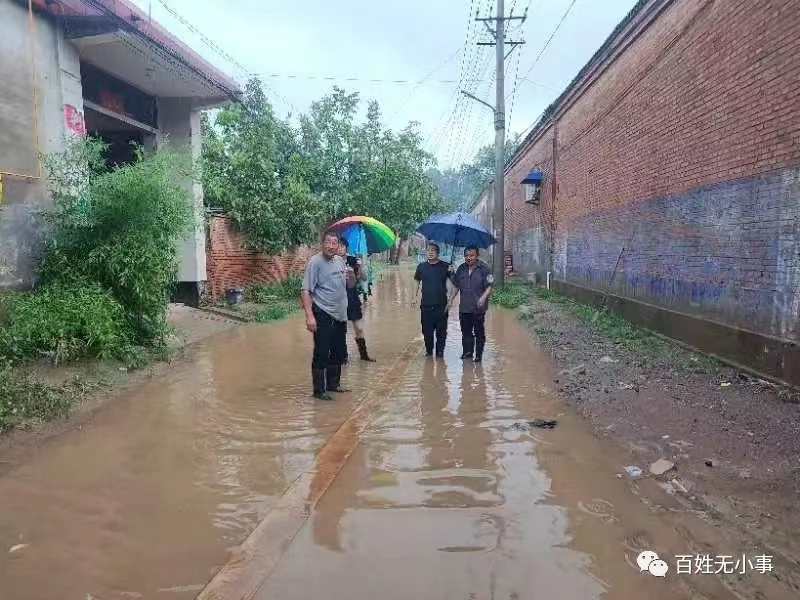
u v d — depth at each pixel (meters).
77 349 7.09
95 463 4.80
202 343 10.15
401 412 6.20
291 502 4.09
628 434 5.37
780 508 3.90
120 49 10.09
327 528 3.74
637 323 11.61
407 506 4.04
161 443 5.27
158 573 3.30
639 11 11.16
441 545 3.54
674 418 5.73
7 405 5.47
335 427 5.77
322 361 6.74
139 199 7.95
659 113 10.50
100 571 3.31
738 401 6.19
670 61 10.00
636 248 11.88
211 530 3.76
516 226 28.98
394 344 10.40
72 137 8.56
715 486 4.25
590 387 7.00
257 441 5.36
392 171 21.88
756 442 5.03
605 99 13.93
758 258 7.28
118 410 6.19
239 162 15.47
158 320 8.79
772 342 6.90
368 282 16.52
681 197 9.58
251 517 3.94
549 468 4.68
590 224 15.47
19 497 4.18
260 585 3.14
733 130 7.87
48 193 8.20
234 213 14.88
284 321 13.01
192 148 13.54
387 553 3.45
